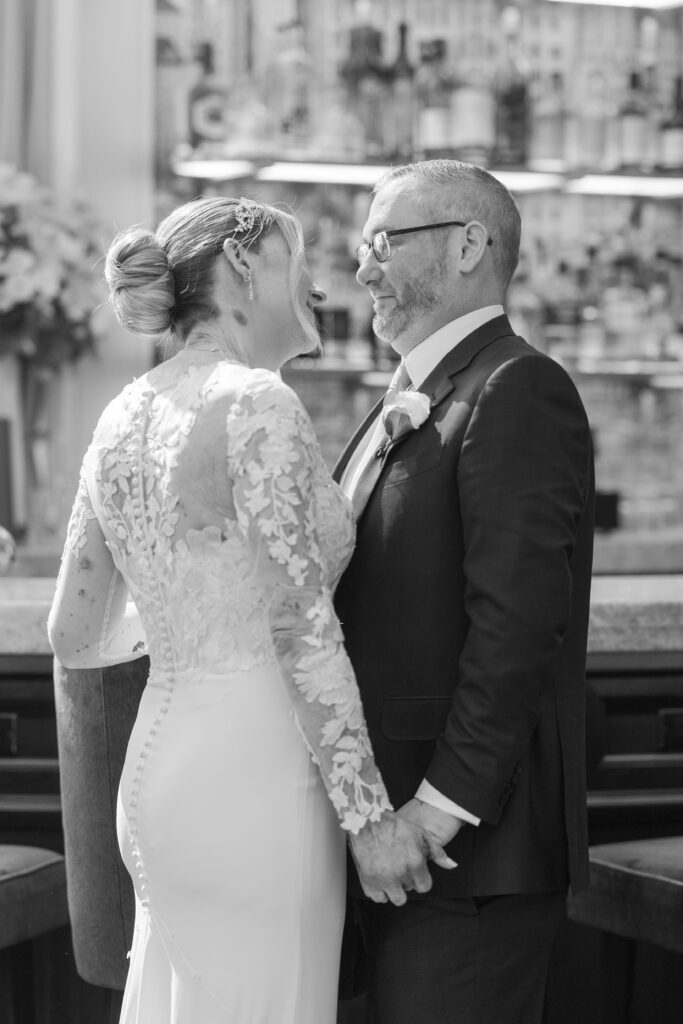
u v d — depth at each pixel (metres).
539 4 5.27
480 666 1.64
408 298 1.86
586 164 5.12
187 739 1.68
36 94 4.95
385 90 5.06
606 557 4.60
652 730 2.48
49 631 1.91
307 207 5.19
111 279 1.79
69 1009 2.44
